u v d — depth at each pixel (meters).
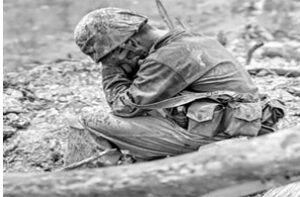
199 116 6.89
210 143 7.02
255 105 6.98
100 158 7.20
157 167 5.82
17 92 9.91
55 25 16.20
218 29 15.05
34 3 17.39
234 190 5.97
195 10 16.91
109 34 6.95
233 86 7.01
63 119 9.04
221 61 7.04
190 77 6.89
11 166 8.30
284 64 11.48
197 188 5.71
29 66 12.59
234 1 17.27
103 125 7.21
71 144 7.61
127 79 7.32
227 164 5.55
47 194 6.00
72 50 14.09
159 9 7.50
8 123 8.88
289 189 7.51
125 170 5.91
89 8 16.92
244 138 6.89
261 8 16.48
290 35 14.41
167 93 6.89
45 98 9.71
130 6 17.05
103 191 5.86
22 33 15.61
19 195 6.08
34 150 8.49
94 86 10.22
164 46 6.93
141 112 7.12
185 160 5.78
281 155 5.44
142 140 7.15
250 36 13.99
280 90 9.81
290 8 16.48
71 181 5.97
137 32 7.05
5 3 17.42
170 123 7.16
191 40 7.00
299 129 5.62
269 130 7.19
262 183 5.85
